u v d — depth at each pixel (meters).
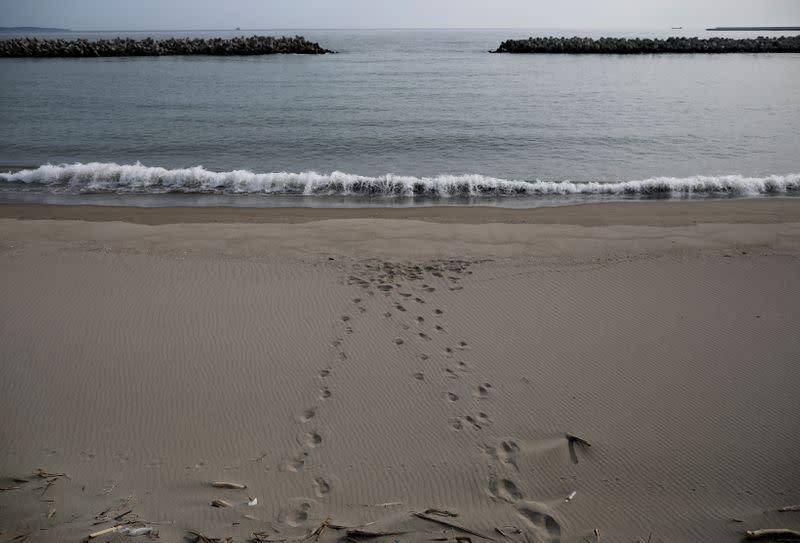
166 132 18.98
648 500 4.05
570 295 7.02
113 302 6.67
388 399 5.05
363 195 12.55
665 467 4.35
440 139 18.14
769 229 9.48
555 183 12.91
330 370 5.45
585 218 10.44
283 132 19.11
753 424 4.80
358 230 9.39
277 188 12.82
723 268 7.82
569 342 5.99
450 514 3.88
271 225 9.66
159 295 6.87
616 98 26.22
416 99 26.39
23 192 12.32
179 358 5.59
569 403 5.04
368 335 6.05
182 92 28.17
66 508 3.79
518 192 12.69
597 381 5.34
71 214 10.60
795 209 10.92
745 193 12.48
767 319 6.46
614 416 4.88
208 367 5.46
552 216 10.61
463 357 5.70
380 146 17.38
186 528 3.67
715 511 3.97
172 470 4.21
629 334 6.15
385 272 7.63
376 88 30.28
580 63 44.16
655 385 5.30
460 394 5.13
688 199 12.08
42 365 5.43
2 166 14.65
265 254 8.23
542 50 54.88
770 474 4.28
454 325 6.29
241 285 7.17
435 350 5.81
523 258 8.20
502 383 5.30
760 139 17.53
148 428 4.64
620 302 6.86
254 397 5.04
